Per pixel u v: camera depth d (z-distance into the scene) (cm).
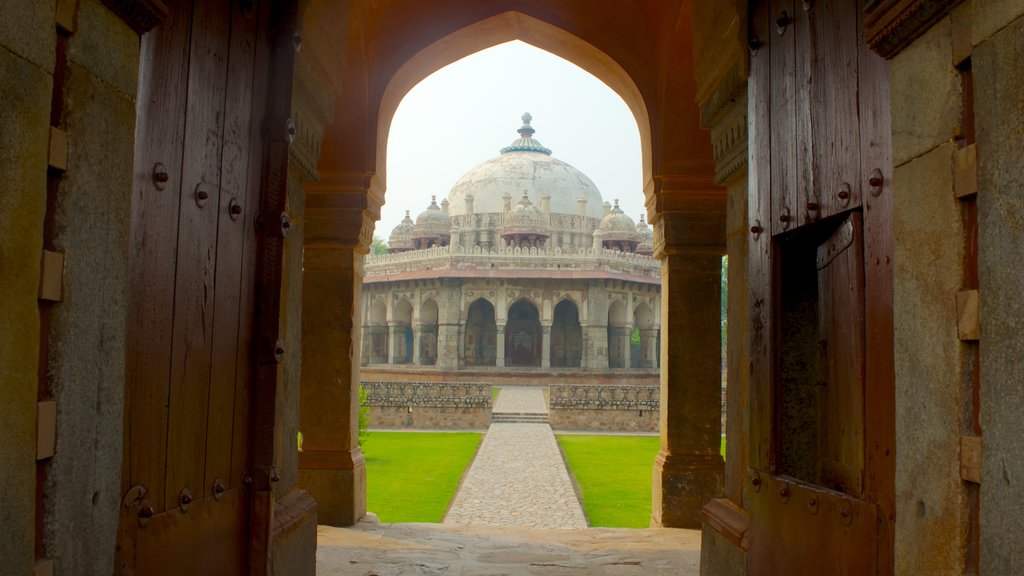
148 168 271
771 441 371
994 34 202
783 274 381
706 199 773
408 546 677
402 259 3681
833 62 319
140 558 266
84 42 225
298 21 394
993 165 203
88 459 229
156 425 277
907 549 247
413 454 1662
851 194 303
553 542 716
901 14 246
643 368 3756
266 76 381
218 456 331
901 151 255
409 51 817
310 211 790
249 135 363
